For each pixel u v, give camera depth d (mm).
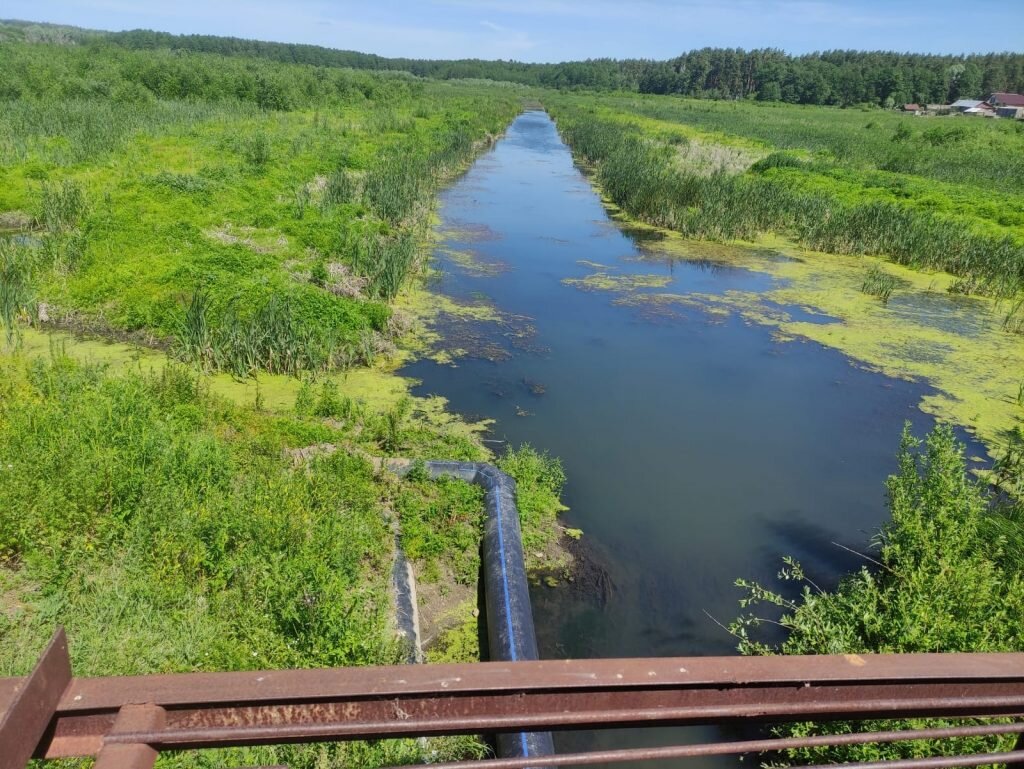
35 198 16047
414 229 18703
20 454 6504
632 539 7625
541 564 7141
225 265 12594
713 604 6789
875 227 19438
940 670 1869
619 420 10102
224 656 4996
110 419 7297
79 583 5594
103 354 10445
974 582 5344
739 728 5426
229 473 7016
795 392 11359
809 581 7145
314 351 10344
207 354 10305
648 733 5402
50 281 12297
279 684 1667
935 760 1834
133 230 13789
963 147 37500
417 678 1706
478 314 13711
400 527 7059
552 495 8172
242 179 18094
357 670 1723
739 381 11641
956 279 17641
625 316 14188
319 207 17094
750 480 8867
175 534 6062
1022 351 13344
